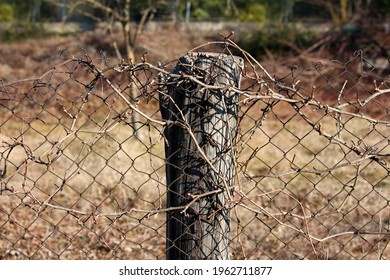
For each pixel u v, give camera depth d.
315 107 3.25
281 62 17.14
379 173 8.07
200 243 3.09
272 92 3.06
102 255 5.39
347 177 7.95
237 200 3.08
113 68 2.98
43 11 22.52
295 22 21.34
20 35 21.39
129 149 8.26
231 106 3.04
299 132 10.41
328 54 17.02
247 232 5.71
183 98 3.01
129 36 11.23
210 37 19.59
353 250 5.38
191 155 3.03
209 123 3.01
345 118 10.49
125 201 6.84
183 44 18.42
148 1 11.61
